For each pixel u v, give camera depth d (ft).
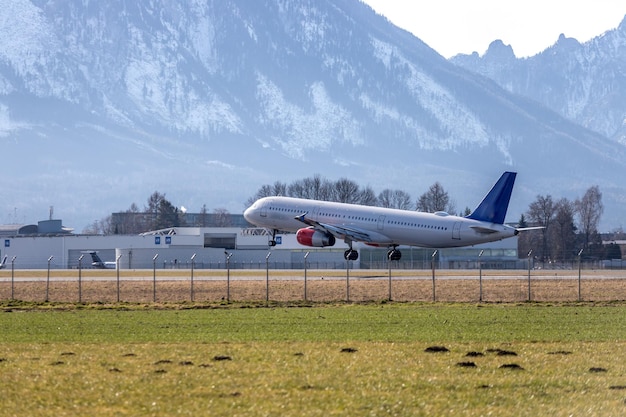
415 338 504.84
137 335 524.52
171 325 579.48
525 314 649.20
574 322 594.24
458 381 361.71
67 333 538.06
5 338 514.27
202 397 333.21
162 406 320.70
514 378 368.27
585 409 320.09
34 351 446.60
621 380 365.40
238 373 376.07
